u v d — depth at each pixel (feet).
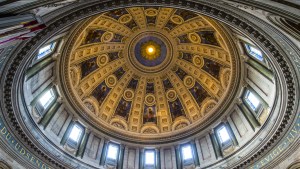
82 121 91.35
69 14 50.47
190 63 111.75
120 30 106.83
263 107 74.38
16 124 64.03
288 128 62.95
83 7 50.31
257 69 75.31
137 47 114.11
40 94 77.51
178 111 108.37
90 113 94.63
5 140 61.52
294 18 31.14
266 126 70.44
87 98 101.71
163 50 114.42
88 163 82.28
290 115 62.18
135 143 96.12
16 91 62.44
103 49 107.86
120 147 94.12
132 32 110.01
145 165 91.40
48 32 53.06
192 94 108.47
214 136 89.20
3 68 56.08
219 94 99.76
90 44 101.40
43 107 78.89
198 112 103.19
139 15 103.09
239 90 86.22
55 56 80.18
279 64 58.08
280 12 31.94
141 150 94.84
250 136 75.82
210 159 83.87
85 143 86.99
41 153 69.41
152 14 103.30
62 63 85.15
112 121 103.86
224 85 98.32
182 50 112.16
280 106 64.34
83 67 103.45
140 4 52.49
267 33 51.70
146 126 106.93
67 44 83.51
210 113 94.07
